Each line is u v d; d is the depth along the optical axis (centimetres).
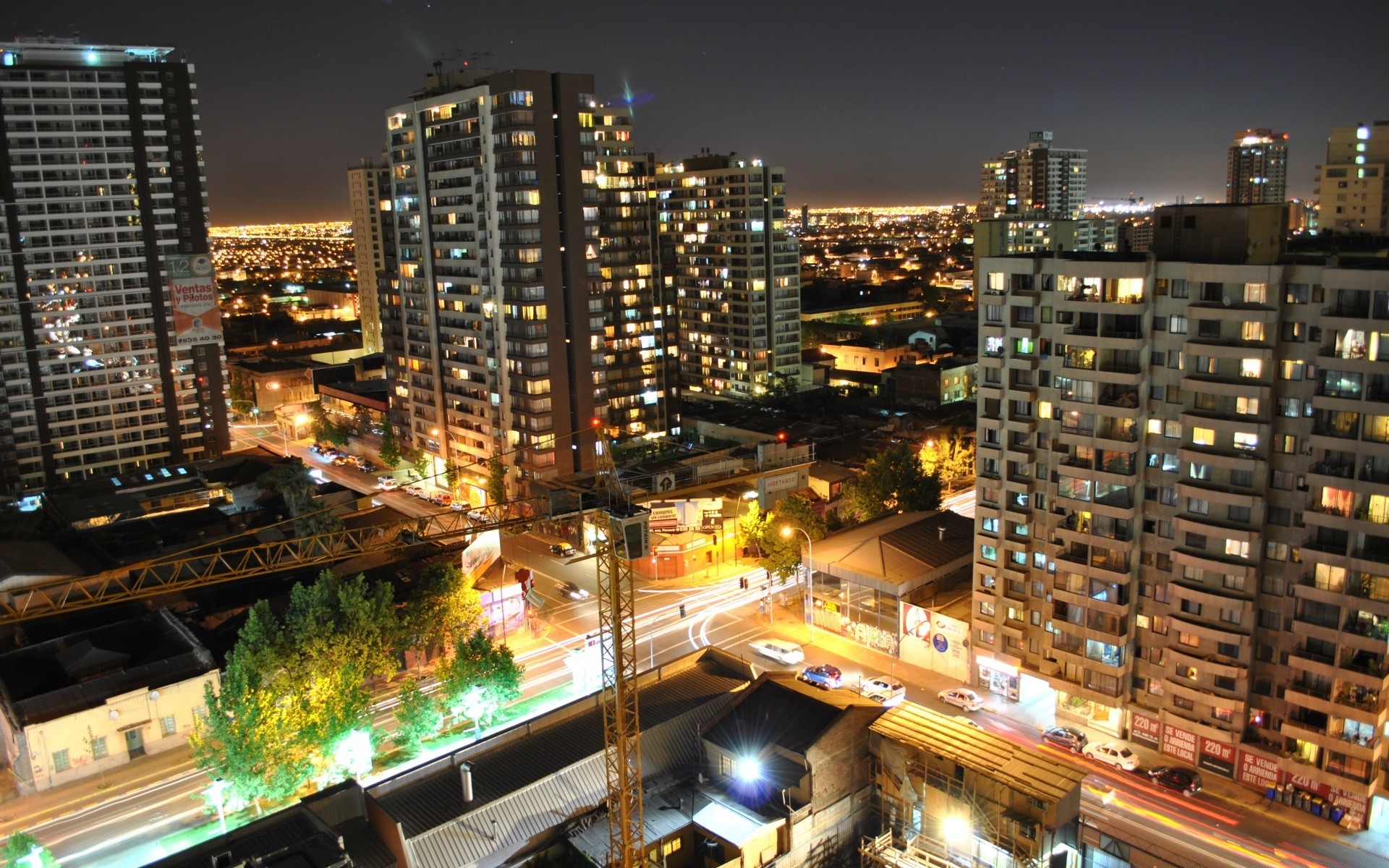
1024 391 9731
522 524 11425
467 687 9681
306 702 9019
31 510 17675
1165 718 9188
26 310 19325
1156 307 8838
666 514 14550
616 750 7881
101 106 19600
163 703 10375
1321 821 8306
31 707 9912
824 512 15588
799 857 7450
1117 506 9131
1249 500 8338
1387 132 18888
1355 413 7719
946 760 7425
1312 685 8250
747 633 12506
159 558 13812
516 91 16700
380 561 13650
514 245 17175
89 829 9069
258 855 6588
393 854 7038
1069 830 7119
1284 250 9181
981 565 10469
